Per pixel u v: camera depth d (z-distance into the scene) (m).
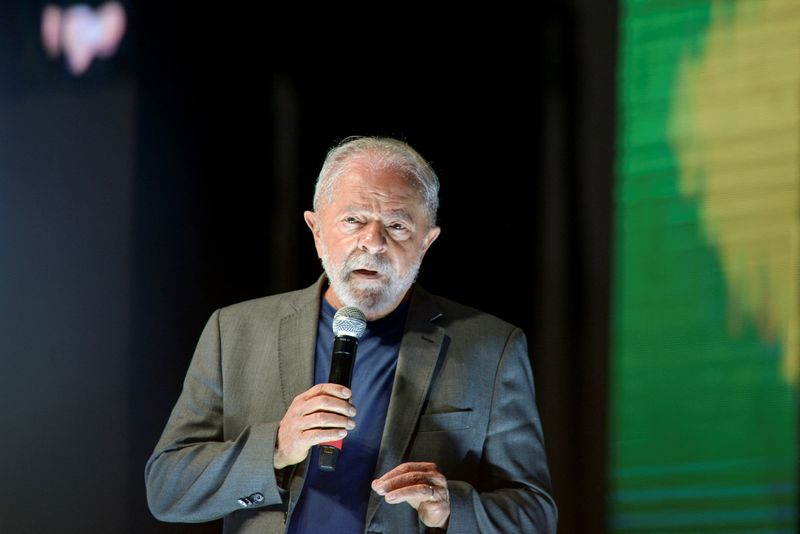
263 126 10.73
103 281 10.83
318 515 5.99
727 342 10.14
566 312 10.35
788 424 9.94
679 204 10.34
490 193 10.47
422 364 6.38
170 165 10.83
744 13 10.32
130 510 10.53
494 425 6.42
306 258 10.55
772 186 10.11
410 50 10.63
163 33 10.89
